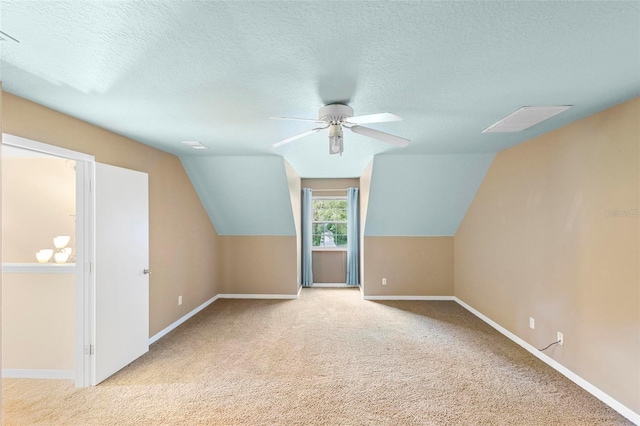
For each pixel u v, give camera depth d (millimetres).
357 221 6559
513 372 2994
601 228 2506
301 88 2055
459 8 1247
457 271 5531
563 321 2941
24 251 3533
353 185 6609
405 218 5410
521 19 1322
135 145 3477
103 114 2576
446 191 4859
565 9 1255
